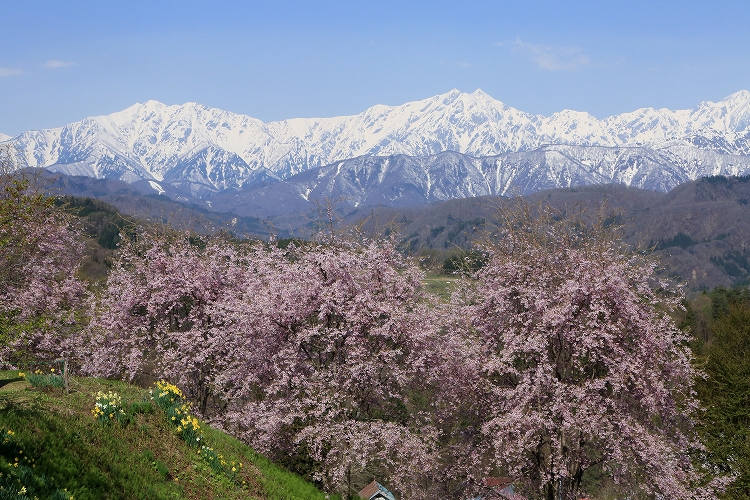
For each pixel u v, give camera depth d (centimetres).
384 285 2438
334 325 2341
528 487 2409
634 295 2278
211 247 3019
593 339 2173
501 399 2336
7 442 1281
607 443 2134
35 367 2661
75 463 1367
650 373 2169
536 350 2192
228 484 1689
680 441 2333
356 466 2308
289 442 2278
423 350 2292
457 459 2439
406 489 2328
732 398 3856
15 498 1091
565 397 2123
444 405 2472
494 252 2617
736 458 3516
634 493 2323
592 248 2469
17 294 2717
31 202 2267
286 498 1803
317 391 2209
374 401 2347
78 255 3588
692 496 2202
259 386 2441
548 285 2445
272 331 2295
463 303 2664
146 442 1669
